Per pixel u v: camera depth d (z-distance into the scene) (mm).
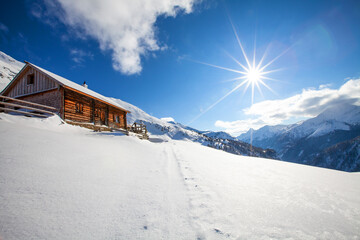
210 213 2170
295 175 4844
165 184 3266
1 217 1563
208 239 1610
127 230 1679
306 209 2432
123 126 20031
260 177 4383
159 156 6992
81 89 13398
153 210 2156
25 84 12812
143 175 3705
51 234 1482
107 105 16609
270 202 2645
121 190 2672
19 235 1402
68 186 2463
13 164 2750
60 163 3336
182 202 2475
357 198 2955
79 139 6402
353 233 1814
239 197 2807
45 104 11625
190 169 4828
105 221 1788
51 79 11383
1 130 4633
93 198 2256
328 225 1984
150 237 1599
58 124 9047
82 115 12906
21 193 2023
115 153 5422
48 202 1961
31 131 5453
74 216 1790
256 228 1854
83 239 1476
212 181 3703
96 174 3193
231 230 1787
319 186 3678
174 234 1672
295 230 1843
